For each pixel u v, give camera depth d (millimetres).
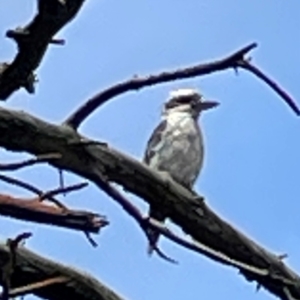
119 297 4004
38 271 3879
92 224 3826
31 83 4105
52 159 3984
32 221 3771
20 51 3959
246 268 4109
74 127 4102
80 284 3928
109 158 4160
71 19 3883
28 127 4000
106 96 4137
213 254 3990
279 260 4375
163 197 4305
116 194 4102
